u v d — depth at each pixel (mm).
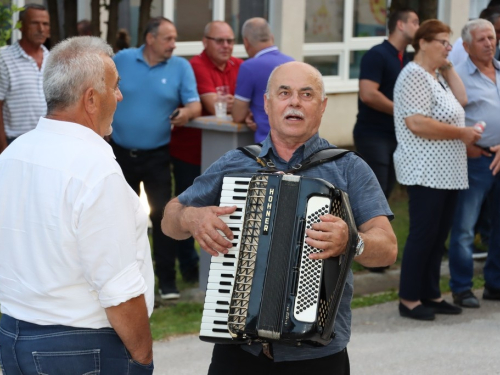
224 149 6086
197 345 5504
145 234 3006
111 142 6348
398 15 6938
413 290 6043
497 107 6277
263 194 2984
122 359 2881
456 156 5719
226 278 2965
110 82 2912
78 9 9172
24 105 6285
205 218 2996
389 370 5086
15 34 8383
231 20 10539
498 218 6477
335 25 11695
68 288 2805
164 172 6328
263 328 2881
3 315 2961
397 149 5863
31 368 2834
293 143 3299
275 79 3293
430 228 5855
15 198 2834
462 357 5328
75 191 2750
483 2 12711
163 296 6426
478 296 6691
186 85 6273
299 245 2898
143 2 7715
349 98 11875
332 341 3104
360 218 3207
